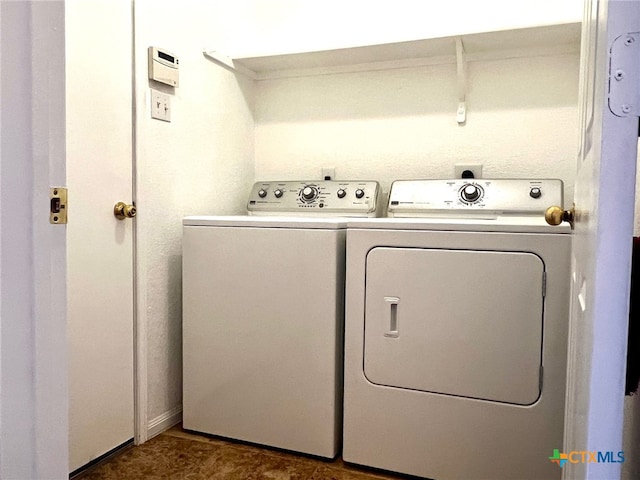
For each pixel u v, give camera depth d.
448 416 1.66
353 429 1.78
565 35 2.02
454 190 2.15
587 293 0.68
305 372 1.83
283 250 1.85
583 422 0.65
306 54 2.31
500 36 2.04
